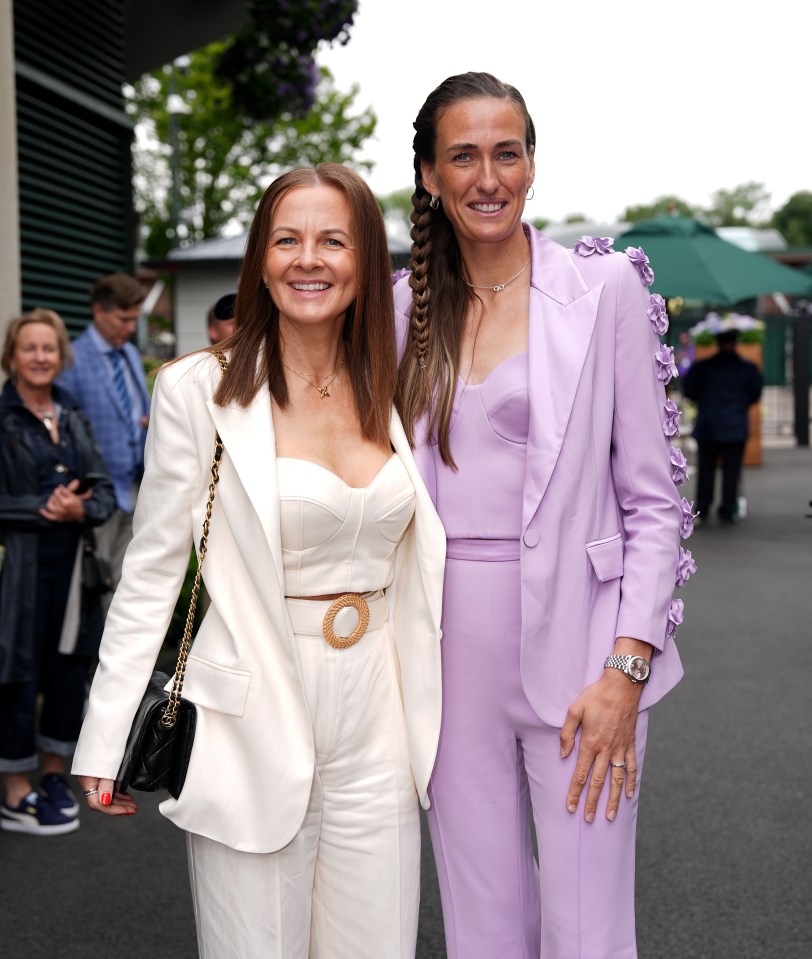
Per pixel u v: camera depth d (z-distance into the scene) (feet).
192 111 83.71
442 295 7.79
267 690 6.93
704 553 32.24
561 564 7.29
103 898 11.71
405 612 7.59
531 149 7.70
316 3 30.63
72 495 13.48
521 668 7.27
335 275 7.12
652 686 7.50
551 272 7.57
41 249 22.68
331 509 6.95
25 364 13.89
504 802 7.83
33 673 13.42
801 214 252.62
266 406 7.04
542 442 7.17
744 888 11.55
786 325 68.64
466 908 7.98
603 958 7.45
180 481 7.09
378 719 7.37
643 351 7.41
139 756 6.97
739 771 14.98
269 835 6.82
